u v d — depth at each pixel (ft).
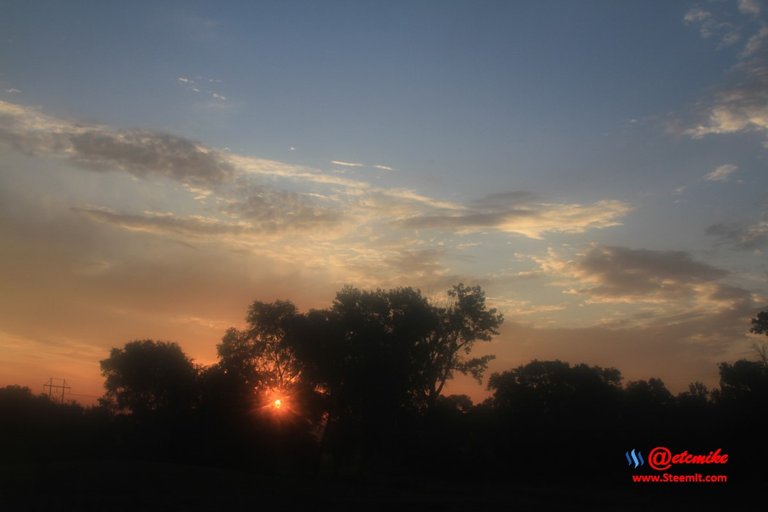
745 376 194.70
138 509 88.02
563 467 224.12
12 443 188.24
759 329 198.90
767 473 175.42
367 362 188.96
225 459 189.47
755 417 180.04
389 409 190.39
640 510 125.08
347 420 192.75
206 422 192.85
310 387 193.36
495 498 139.95
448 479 207.72
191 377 207.82
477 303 217.77
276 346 201.26
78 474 118.52
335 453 194.49
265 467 189.67
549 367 264.52
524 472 227.20
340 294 207.62
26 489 100.48
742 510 126.82
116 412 209.87
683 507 131.13
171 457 192.44
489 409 280.10
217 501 99.91
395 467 214.28
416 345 204.95
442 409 232.73
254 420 191.42
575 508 122.93
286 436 189.16
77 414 205.36
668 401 261.24
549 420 238.48
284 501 106.52
